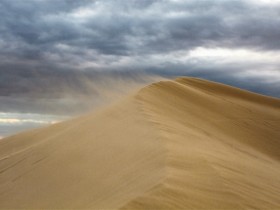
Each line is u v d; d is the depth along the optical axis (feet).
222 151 42.91
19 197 38.09
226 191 27.22
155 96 61.93
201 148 39.52
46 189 37.68
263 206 26.71
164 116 52.44
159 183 25.80
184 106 63.98
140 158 34.96
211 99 74.90
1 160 54.70
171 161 31.63
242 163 38.91
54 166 43.32
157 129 42.80
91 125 53.11
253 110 77.97
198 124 56.44
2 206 37.22
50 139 55.21
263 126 70.49
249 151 52.70
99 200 28.12
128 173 32.22
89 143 46.26
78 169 39.06
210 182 28.17
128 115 51.55
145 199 23.12
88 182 34.42
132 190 26.71
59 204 31.60
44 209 31.83
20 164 49.60
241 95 88.99
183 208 23.00
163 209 22.30
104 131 48.49
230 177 30.78
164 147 35.68
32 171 44.93
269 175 37.17
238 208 25.25
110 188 30.35
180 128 47.83
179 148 36.14
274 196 29.66
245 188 29.19
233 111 73.00
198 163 32.42
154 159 33.22
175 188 25.27
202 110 66.28
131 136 42.88
